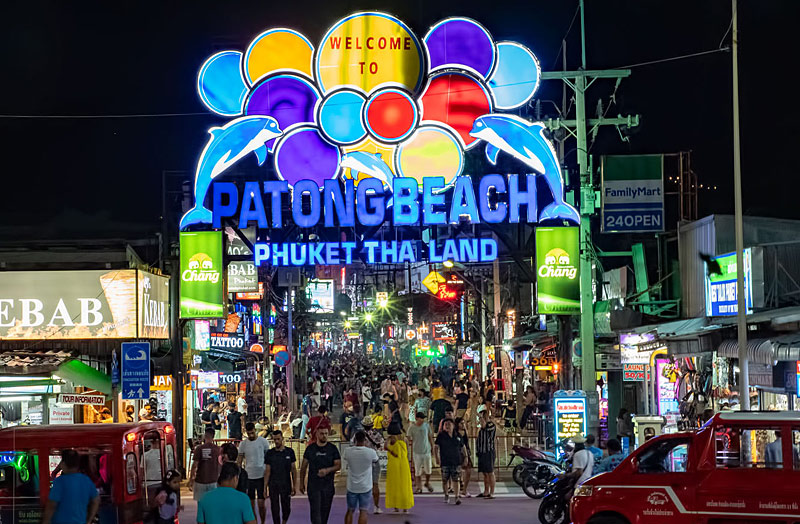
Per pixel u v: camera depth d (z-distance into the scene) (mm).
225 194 25281
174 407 24906
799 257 22828
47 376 20953
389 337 117875
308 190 25156
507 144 25141
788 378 18156
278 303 49562
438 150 25891
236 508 9094
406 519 17188
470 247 24703
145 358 19516
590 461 16234
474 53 25953
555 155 24812
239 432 27859
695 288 28078
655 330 25078
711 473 12305
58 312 22109
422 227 25844
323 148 26125
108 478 11805
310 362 82562
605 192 25500
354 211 25141
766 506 11992
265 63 26234
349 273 126125
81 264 22328
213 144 25797
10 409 21266
